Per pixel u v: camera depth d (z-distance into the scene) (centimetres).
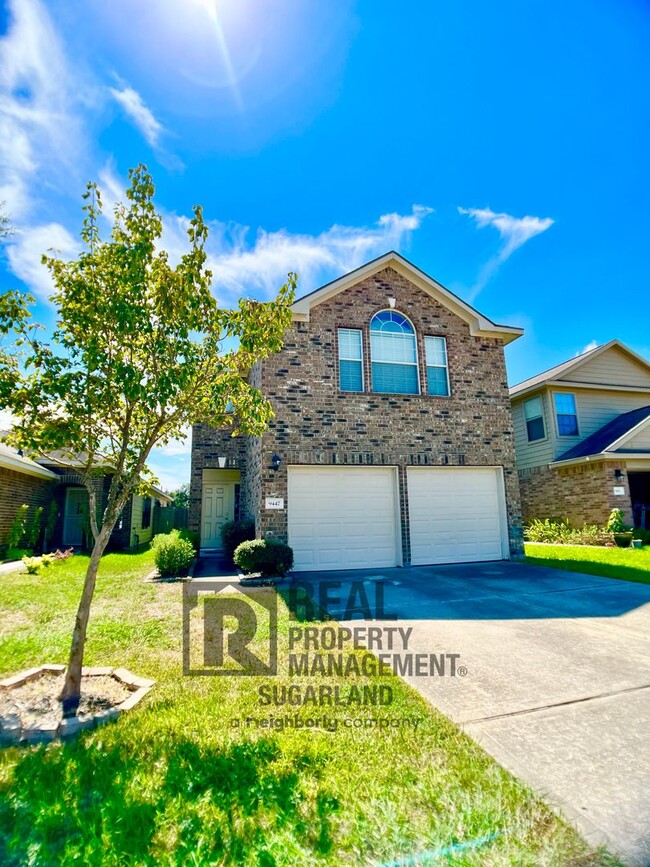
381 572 991
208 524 1592
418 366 1159
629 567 995
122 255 369
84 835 221
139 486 464
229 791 251
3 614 637
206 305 412
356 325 1123
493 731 317
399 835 217
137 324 377
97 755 285
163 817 232
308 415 1048
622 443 1452
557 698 370
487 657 466
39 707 356
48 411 394
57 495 1594
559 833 220
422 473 1121
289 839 216
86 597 383
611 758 284
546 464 1712
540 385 1703
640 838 218
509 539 1155
